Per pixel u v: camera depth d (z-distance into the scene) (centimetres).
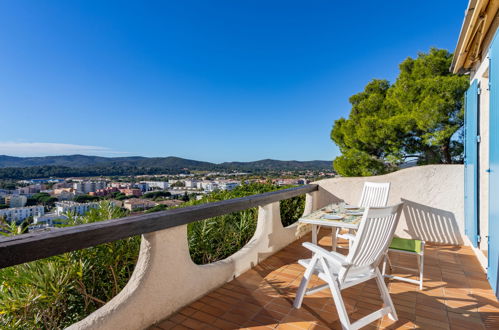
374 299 261
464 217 423
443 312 236
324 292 273
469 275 317
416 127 719
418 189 457
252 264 336
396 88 825
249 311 236
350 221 281
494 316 229
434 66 761
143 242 213
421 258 281
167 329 209
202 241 329
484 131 336
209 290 269
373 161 809
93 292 236
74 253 220
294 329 210
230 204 288
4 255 123
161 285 218
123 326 188
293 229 450
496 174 233
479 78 345
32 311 188
